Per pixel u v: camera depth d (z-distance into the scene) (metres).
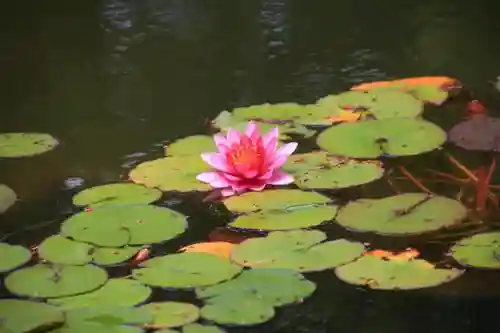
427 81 3.51
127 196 3.10
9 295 2.87
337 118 3.35
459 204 3.04
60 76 3.63
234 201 3.08
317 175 3.15
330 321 2.83
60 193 3.15
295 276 2.90
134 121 3.40
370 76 3.57
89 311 2.83
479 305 2.86
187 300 2.85
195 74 3.62
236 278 2.89
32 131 3.38
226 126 3.34
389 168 3.18
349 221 3.02
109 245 2.97
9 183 3.18
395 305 2.86
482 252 2.94
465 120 3.33
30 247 2.99
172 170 3.18
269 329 2.82
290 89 3.52
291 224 3.01
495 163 3.19
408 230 2.99
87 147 3.30
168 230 3.01
